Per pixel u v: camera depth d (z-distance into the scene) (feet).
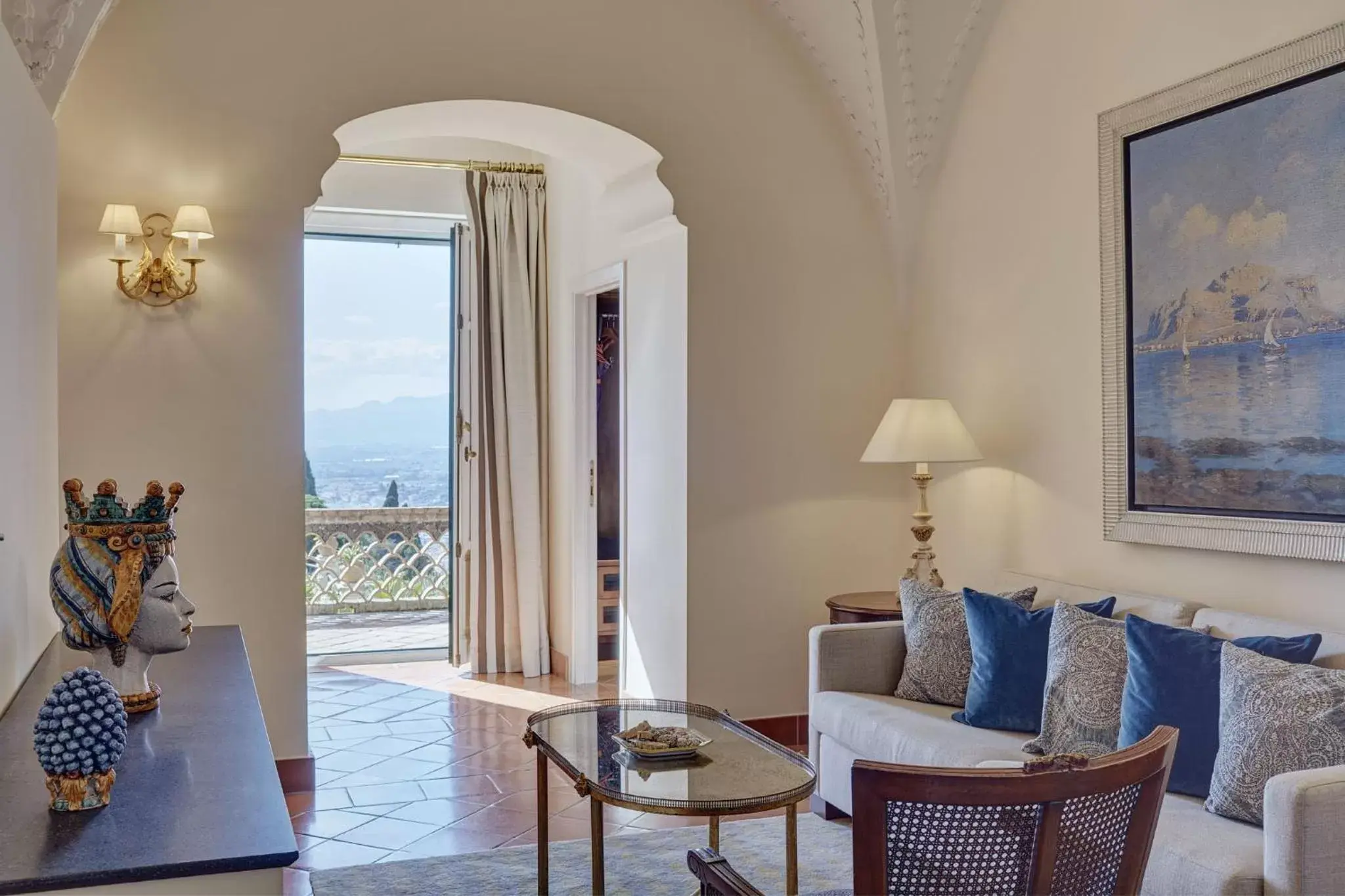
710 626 16.51
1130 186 12.73
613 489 21.97
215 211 14.15
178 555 13.99
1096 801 5.47
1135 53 12.82
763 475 16.81
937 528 16.78
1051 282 14.24
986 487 15.57
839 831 12.87
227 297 14.19
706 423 16.48
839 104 17.21
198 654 10.11
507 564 21.91
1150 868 8.15
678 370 16.65
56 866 4.70
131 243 13.84
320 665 22.74
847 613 15.23
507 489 21.98
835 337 17.26
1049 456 14.26
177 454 13.98
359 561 27.53
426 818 13.38
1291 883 7.22
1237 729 8.55
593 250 19.88
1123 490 12.81
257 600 14.28
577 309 20.79
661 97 16.29
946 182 16.57
